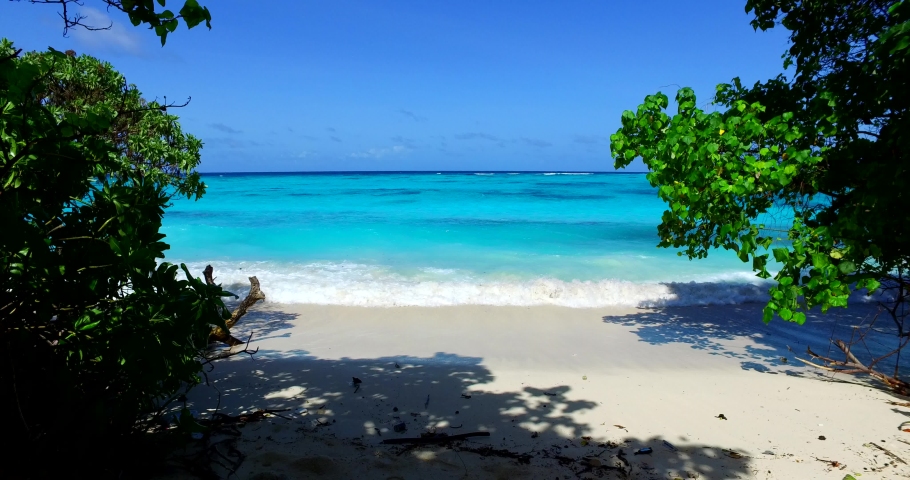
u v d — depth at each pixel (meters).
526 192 38.62
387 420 4.46
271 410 4.54
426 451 3.82
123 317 2.69
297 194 36.25
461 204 29.08
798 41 6.31
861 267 4.75
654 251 14.91
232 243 15.94
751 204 5.64
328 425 4.29
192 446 3.67
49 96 6.17
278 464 3.48
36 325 2.77
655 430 4.32
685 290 10.44
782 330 8.14
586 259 13.72
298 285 10.73
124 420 3.07
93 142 2.95
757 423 4.48
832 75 5.07
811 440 4.14
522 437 4.14
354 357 6.58
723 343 7.44
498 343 7.42
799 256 4.70
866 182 4.41
